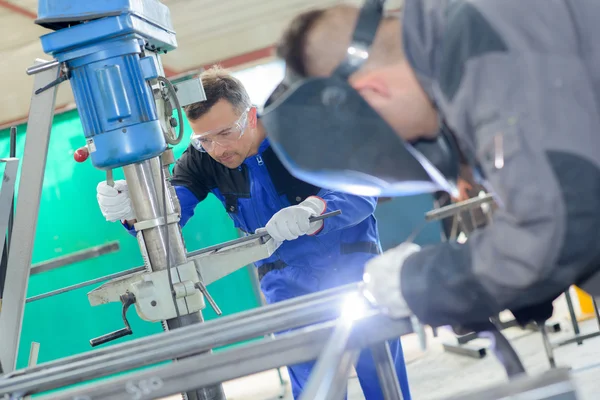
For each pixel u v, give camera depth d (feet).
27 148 5.35
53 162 14.20
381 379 4.69
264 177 7.34
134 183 5.05
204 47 18.08
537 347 12.02
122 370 3.79
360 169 3.13
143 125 4.89
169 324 4.97
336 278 7.25
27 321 14.49
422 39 2.83
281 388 12.79
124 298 4.85
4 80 16.10
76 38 4.79
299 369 7.09
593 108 2.61
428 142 3.13
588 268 2.92
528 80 2.56
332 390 2.46
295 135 3.09
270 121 3.13
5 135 14.25
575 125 2.55
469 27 2.66
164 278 4.87
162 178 4.98
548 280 2.73
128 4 4.83
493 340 3.47
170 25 5.75
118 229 14.39
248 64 18.49
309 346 3.49
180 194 7.72
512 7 2.69
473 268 2.92
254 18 17.01
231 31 17.52
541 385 2.54
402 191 3.39
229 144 7.06
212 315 15.08
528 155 2.54
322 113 3.03
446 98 2.73
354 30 2.98
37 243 14.29
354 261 7.25
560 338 12.13
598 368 10.08
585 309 13.41
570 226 2.54
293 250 7.28
